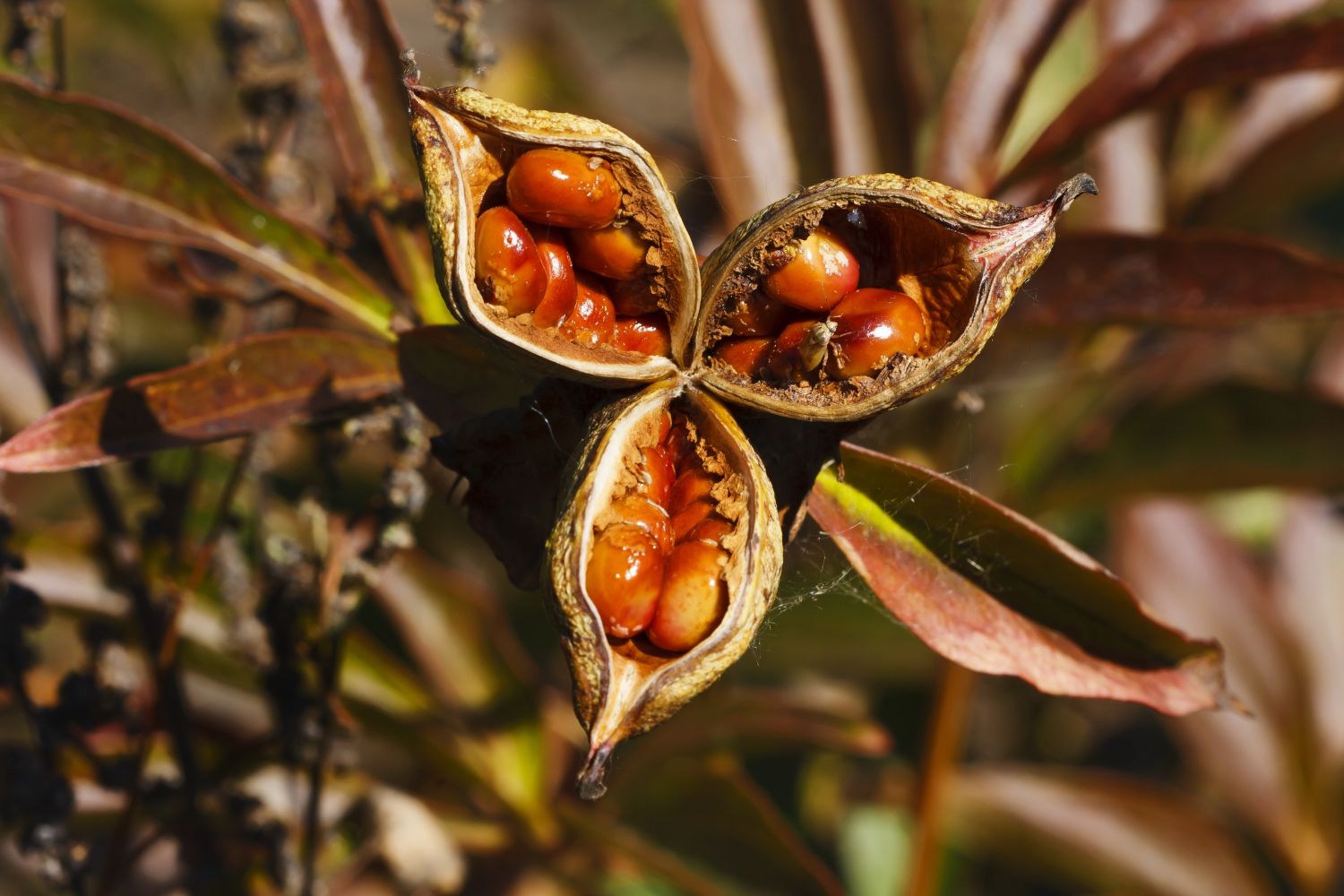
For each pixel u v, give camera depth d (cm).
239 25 46
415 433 42
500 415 39
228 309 47
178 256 44
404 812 46
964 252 39
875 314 39
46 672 47
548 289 39
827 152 46
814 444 39
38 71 44
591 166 38
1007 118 46
